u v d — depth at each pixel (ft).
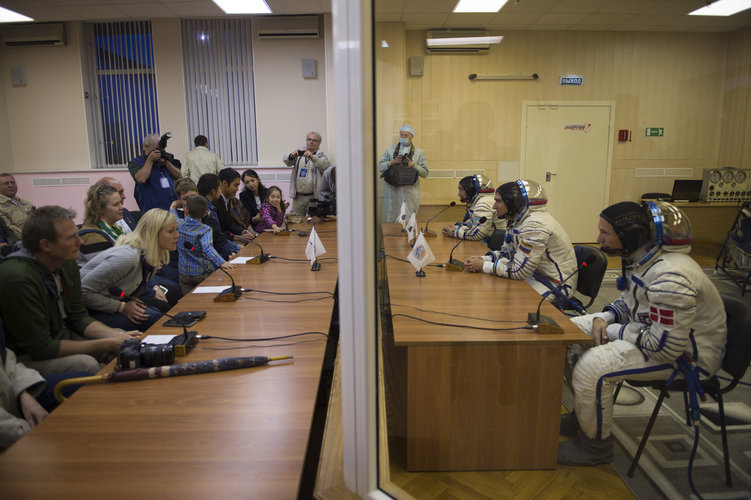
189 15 18.60
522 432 4.98
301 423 3.62
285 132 19.84
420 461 5.04
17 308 5.36
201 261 9.88
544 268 6.54
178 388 4.21
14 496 2.86
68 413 3.81
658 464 3.90
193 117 19.90
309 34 18.86
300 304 6.59
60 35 18.86
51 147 19.89
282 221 14.30
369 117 2.65
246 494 2.86
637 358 4.50
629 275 4.66
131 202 19.89
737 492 3.53
